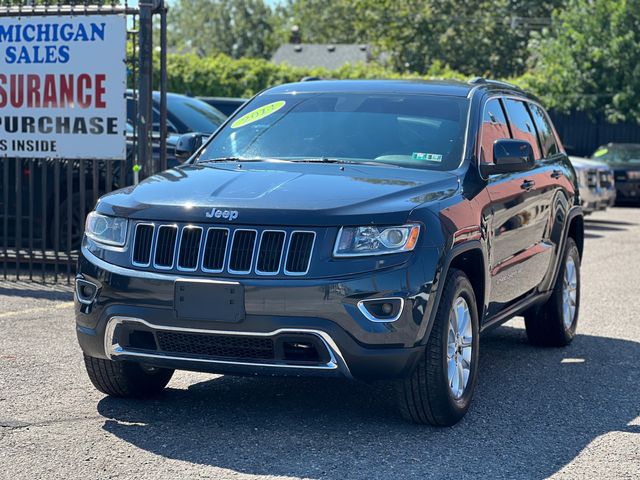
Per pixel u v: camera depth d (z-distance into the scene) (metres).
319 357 5.12
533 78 34.97
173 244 5.29
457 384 5.61
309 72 34.56
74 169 11.09
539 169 7.50
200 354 5.27
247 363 5.16
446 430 5.53
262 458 4.96
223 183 5.65
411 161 6.17
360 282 5.05
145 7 9.92
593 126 34.44
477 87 6.95
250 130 6.71
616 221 21.75
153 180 5.96
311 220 5.12
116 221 5.51
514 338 8.48
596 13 34.09
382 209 5.21
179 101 13.30
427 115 6.53
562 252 7.86
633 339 8.47
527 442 5.36
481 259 5.93
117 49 10.05
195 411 5.81
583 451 5.24
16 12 10.20
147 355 5.34
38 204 11.32
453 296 5.43
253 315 5.07
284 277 5.08
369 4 53.69
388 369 5.14
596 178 19.61
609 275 12.44
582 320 9.34
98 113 10.13
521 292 7.04
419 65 52.75
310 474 4.74
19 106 10.30
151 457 4.95
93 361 5.77
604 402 6.30
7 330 7.96
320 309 5.02
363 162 6.19
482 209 5.96
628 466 5.01
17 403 5.89
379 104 6.68
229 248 5.17
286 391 6.33
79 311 5.56
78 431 5.37
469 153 6.24
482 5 52.88
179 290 5.18
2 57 10.31
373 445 5.21
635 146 26.88
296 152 6.38
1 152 10.37
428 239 5.23
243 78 33.38
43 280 10.37
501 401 6.24
